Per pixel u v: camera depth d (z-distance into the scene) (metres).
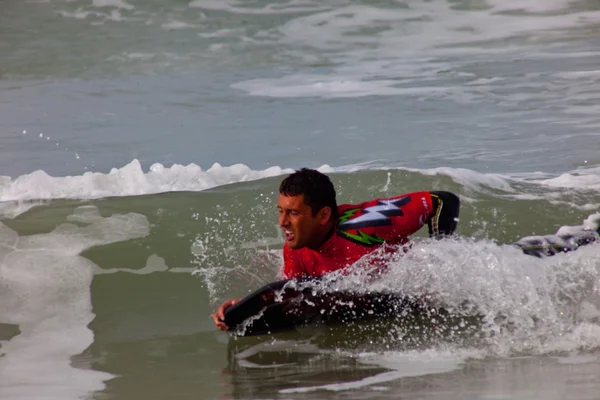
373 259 14.81
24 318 14.50
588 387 10.77
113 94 32.31
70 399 11.39
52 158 24.84
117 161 24.61
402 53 37.78
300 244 14.29
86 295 15.38
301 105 30.61
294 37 39.78
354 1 44.31
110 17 42.12
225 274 16.22
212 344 13.62
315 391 11.28
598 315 14.01
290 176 14.13
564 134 26.19
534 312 14.22
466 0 44.31
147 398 11.40
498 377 11.49
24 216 18.53
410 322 14.30
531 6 43.75
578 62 35.25
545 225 18.30
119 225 18.09
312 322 14.24
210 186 21.02
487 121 28.08
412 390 11.07
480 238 17.55
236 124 28.42
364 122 28.36
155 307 14.99
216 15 42.50
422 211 14.98
